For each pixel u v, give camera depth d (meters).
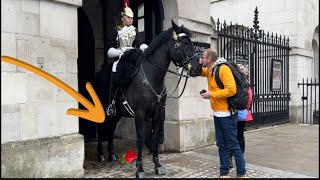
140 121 4.78
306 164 5.60
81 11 8.27
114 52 5.21
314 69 12.25
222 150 4.80
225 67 4.50
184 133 6.60
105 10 8.38
